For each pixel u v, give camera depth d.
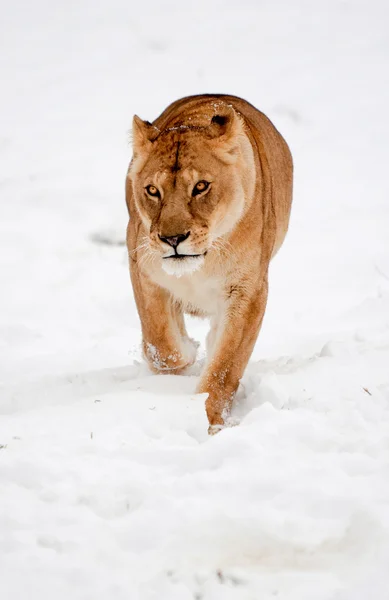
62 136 26.55
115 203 21.92
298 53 30.95
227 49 31.45
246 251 10.35
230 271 10.39
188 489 7.18
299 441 8.01
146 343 11.06
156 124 11.66
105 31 33.19
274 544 6.42
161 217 9.78
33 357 13.91
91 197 22.28
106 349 14.32
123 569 6.19
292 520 6.59
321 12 33.50
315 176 23.48
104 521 6.78
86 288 17.75
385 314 15.11
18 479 7.57
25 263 18.92
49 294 17.53
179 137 10.06
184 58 31.08
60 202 21.89
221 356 10.32
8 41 32.91
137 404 9.41
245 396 10.48
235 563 6.31
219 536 6.48
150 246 9.95
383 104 27.66
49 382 11.48
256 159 10.71
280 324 15.25
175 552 6.37
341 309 15.97
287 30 32.38
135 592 5.89
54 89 29.61
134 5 34.81
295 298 16.70
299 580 6.00
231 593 5.88
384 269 17.92
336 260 18.44
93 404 9.48
